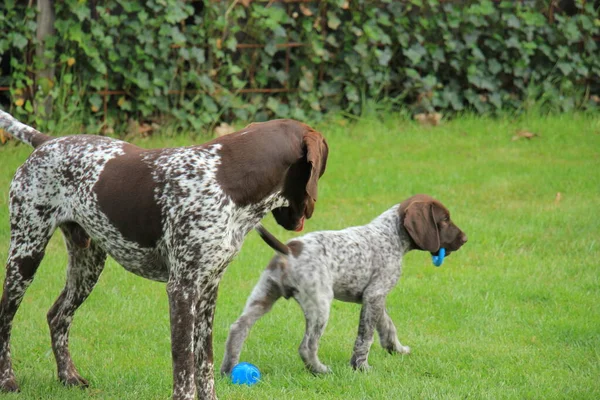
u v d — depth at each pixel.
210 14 15.63
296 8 16.94
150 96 15.41
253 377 7.63
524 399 7.23
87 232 6.76
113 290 9.97
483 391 7.34
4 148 14.12
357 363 8.01
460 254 11.38
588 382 7.57
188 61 15.94
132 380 7.63
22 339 8.55
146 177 6.35
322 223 12.12
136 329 8.97
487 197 13.43
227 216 6.24
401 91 17.69
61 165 6.73
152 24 15.05
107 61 15.16
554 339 8.72
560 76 17.89
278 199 6.55
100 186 6.48
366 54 16.78
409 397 7.21
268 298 8.00
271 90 16.56
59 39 14.61
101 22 14.88
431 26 17.25
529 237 11.88
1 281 9.95
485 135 16.69
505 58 17.59
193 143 15.27
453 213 12.67
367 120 16.94
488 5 17.22
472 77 17.41
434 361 8.18
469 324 9.20
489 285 10.24
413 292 10.06
